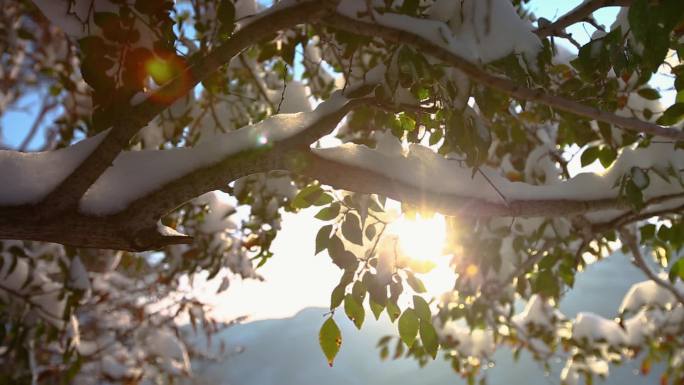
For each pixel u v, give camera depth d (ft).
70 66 3.57
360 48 2.36
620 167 2.32
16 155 1.49
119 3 1.70
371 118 2.82
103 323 7.15
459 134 1.62
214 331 5.45
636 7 1.30
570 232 3.22
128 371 6.80
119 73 1.65
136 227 1.58
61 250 4.17
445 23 1.64
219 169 1.58
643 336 5.38
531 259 3.59
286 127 1.65
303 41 2.67
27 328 3.86
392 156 1.85
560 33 1.78
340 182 1.75
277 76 4.15
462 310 4.45
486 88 1.66
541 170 3.30
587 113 1.56
